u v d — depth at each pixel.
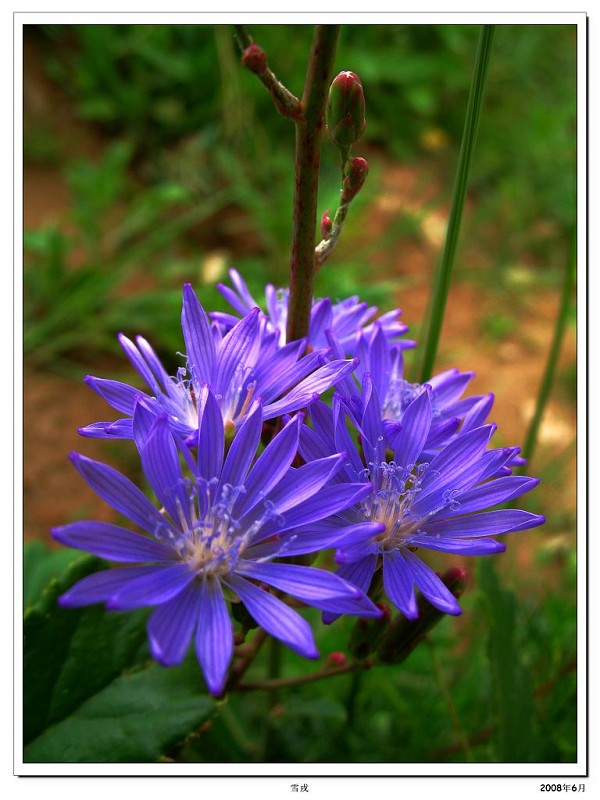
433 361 0.11
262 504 0.08
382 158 0.27
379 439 0.08
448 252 0.10
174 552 0.07
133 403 0.08
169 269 0.20
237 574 0.07
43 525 0.16
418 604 0.09
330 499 0.07
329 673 0.10
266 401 0.08
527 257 0.26
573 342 0.23
